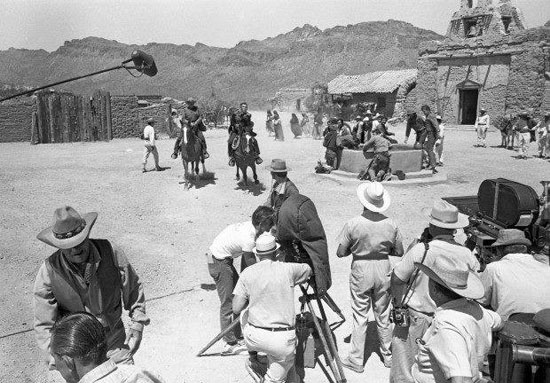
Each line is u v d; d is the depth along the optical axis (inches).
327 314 259.3
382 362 213.5
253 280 164.2
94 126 1015.0
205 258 346.9
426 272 120.6
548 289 153.8
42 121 962.1
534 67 1181.7
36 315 140.9
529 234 211.8
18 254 332.8
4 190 484.7
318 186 538.9
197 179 554.9
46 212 428.5
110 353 147.3
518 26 1332.4
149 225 414.6
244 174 536.7
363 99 1619.1
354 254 202.5
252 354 179.9
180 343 233.6
